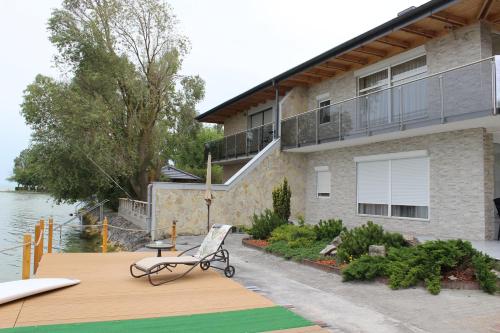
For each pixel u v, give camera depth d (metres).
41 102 24.88
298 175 18.81
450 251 7.66
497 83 9.86
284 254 10.71
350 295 7.11
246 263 10.10
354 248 9.23
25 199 84.75
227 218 16.88
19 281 7.04
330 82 18.14
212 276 8.20
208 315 5.53
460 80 10.84
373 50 14.96
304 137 17.06
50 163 24.81
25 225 33.53
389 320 5.75
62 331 4.76
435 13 11.52
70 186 25.81
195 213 16.28
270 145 18.20
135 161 25.30
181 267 9.09
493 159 11.67
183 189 16.12
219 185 16.78
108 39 24.27
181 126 27.75
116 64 24.17
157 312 5.65
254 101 23.06
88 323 5.10
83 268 8.84
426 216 13.08
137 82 24.58
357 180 15.99
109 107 24.34
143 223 19.08
